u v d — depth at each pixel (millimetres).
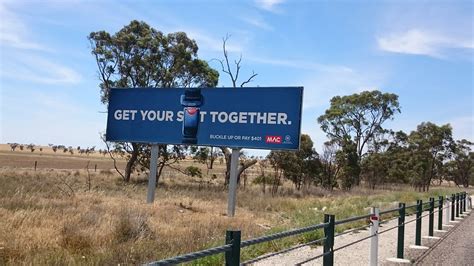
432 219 15273
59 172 43344
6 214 12328
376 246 8977
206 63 39562
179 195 26766
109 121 26656
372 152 69875
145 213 14930
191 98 24547
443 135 89438
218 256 8906
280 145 22344
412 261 10586
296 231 5727
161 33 38531
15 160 77188
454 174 107500
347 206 24000
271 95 22812
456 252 12117
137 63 37281
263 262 9500
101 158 125438
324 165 46500
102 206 16156
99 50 36531
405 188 66562
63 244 9383
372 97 66312
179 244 10047
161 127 25125
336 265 9945
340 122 62969
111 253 8555
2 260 7777
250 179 52031
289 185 45656
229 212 19516
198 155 39031
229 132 23516
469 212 27438
